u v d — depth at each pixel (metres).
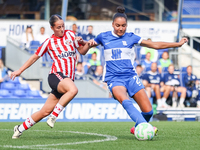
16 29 34.19
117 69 11.15
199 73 35.16
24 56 30.53
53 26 11.25
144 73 29.19
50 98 11.44
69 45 11.39
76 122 23.06
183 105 29.28
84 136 12.65
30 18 34.31
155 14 35.50
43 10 34.31
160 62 32.72
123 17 10.98
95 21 34.88
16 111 24.30
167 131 15.17
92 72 29.92
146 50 32.91
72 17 34.69
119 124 20.62
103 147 9.23
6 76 31.08
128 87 11.16
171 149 8.98
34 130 15.72
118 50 11.19
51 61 30.91
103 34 11.42
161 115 27.23
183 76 31.59
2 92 29.97
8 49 30.69
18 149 8.86
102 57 32.25
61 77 11.03
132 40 11.28
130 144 9.88
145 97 11.09
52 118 10.66
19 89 30.25
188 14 38.62
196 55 35.91
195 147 9.45
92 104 24.64
